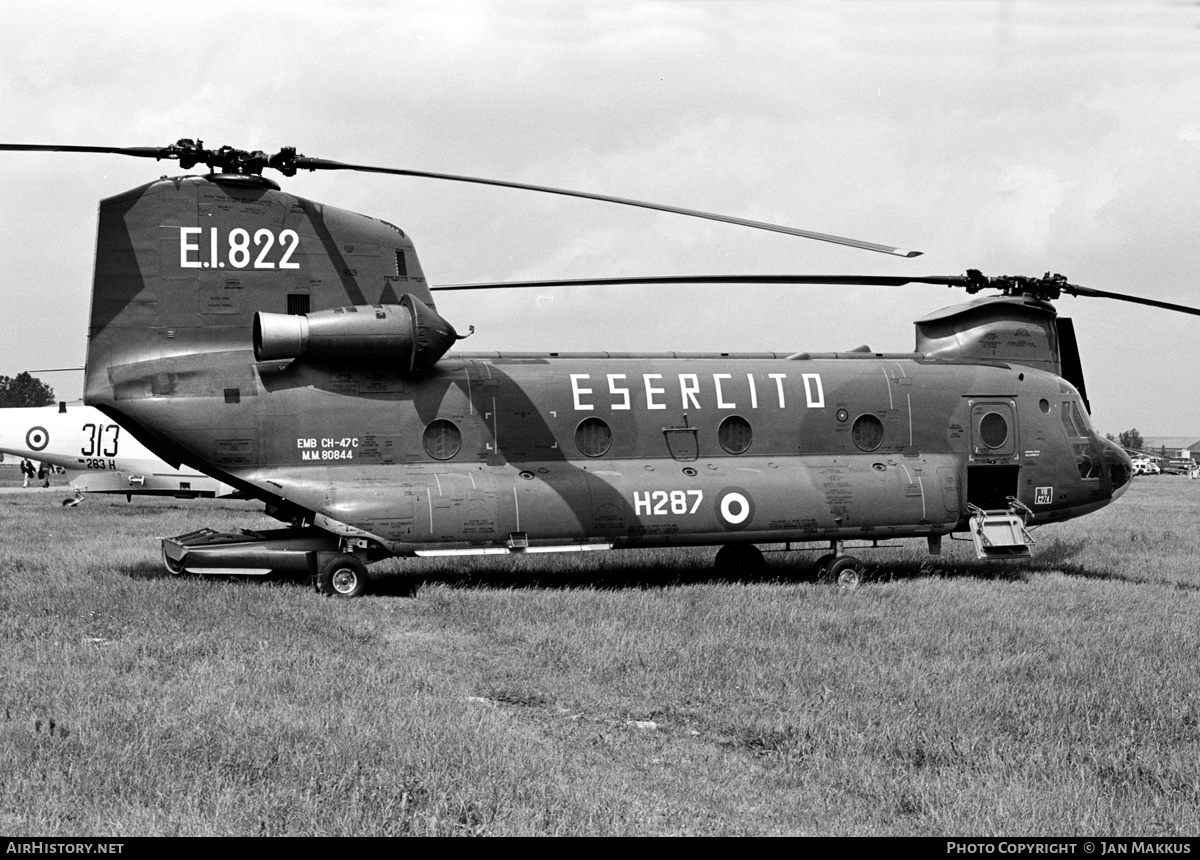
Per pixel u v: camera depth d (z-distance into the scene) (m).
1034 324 19.59
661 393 17.17
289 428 15.56
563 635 12.44
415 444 16.05
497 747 8.16
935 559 20.47
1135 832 7.11
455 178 14.05
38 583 14.83
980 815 7.30
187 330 15.52
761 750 8.81
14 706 8.80
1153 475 98.31
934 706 9.73
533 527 15.95
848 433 17.81
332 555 15.80
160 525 27.33
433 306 16.67
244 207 15.73
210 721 8.49
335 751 7.84
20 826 6.54
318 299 15.99
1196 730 9.32
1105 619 14.05
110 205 15.38
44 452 32.19
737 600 14.86
